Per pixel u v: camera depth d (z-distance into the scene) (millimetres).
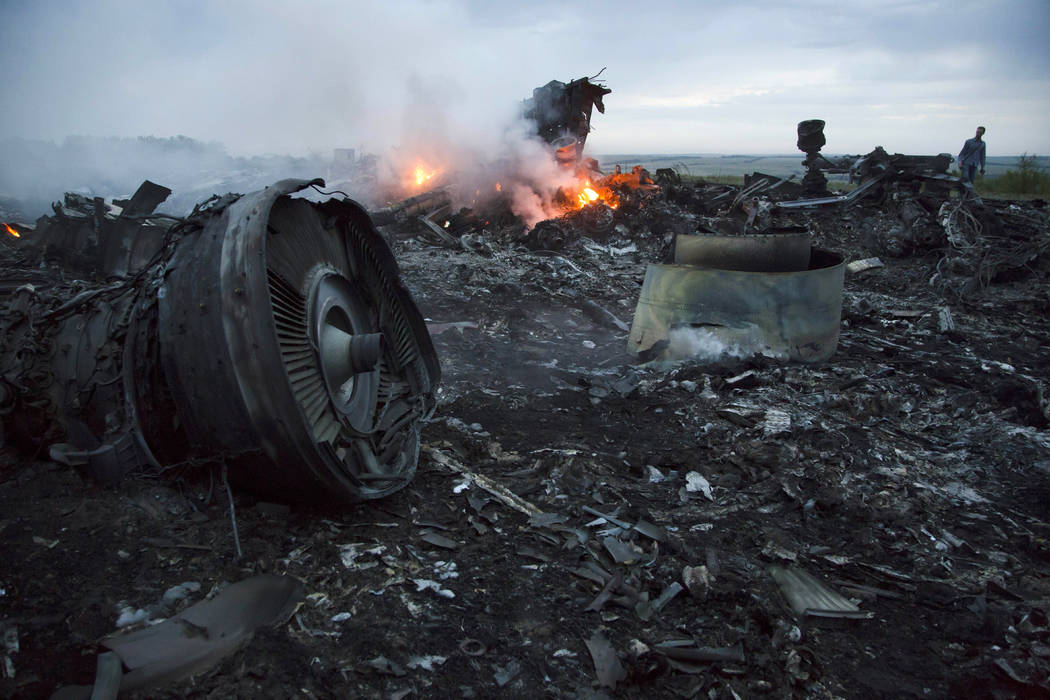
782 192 19703
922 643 3170
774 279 6879
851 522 4234
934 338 8961
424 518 3965
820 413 5805
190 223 3682
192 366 3375
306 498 3777
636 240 15641
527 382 6629
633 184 18531
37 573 3176
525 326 8758
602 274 12547
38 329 4051
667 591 3387
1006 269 12539
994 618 3285
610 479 4625
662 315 7145
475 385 6422
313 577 3338
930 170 17969
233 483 3863
